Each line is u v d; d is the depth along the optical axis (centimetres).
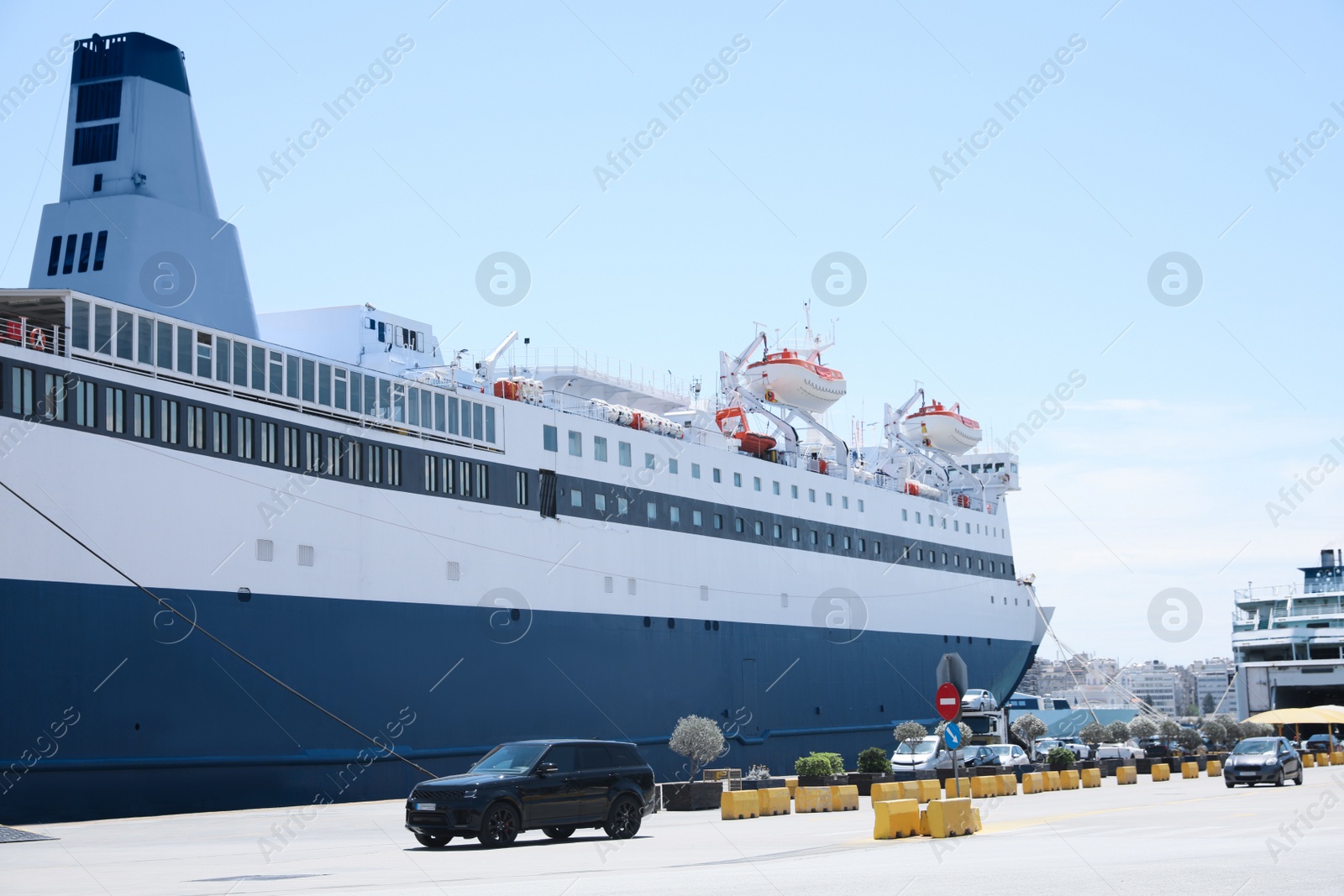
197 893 1382
